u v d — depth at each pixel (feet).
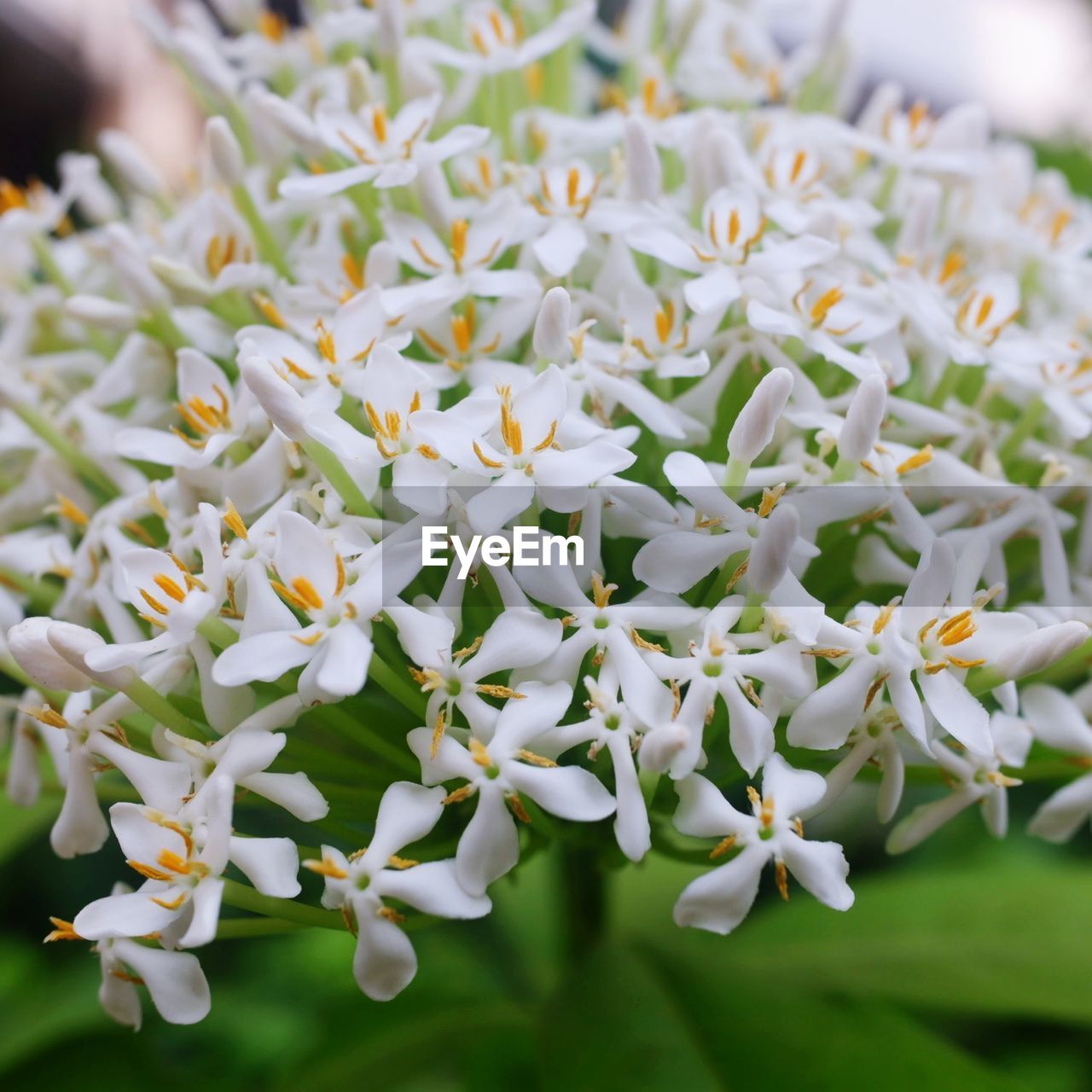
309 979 0.69
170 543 0.42
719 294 0.41
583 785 0.36
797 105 0.55
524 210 0.44
